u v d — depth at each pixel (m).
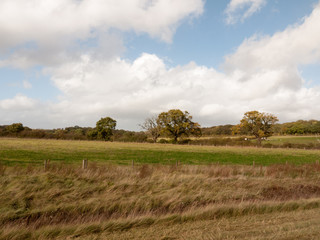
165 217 7.93
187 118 74.50
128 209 9.19
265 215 8.35
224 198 10.99
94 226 7.12
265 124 70.94
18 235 6.59
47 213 8.49
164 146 57.09
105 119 83.38
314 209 9.27
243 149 53.03
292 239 5.60
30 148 36.78
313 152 50.22
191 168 17.36
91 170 14.12
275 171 17.89
